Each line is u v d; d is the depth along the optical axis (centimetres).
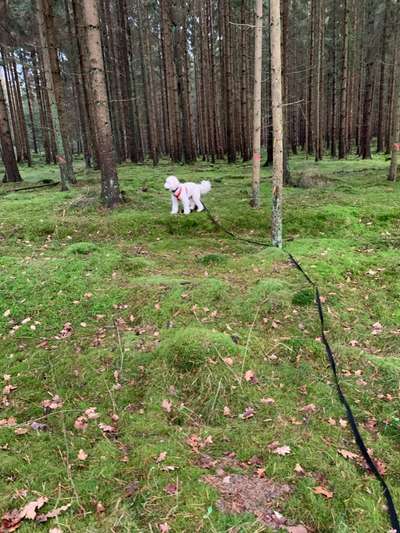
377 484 250
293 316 438
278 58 548
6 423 313
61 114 1296
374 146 2928
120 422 311
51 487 252
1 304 488
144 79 2398
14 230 753
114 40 2245
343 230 720
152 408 322
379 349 397
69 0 1928
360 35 2414
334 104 2125
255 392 333
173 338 391
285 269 547
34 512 232
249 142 2266
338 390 332
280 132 581
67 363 384
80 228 756
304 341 395
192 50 3017
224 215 795
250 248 653
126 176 1509
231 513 228
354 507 234
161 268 576
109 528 221
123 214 805
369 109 1864
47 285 524
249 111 2248
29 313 475
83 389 352
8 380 367
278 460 267
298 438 286
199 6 2256
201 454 274
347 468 261
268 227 752
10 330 447
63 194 1077
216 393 330
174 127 2075
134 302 478
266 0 2203
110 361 381
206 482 249
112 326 445
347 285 510
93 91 813
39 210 882
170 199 968
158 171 1684
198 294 475
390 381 346
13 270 562
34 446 287
